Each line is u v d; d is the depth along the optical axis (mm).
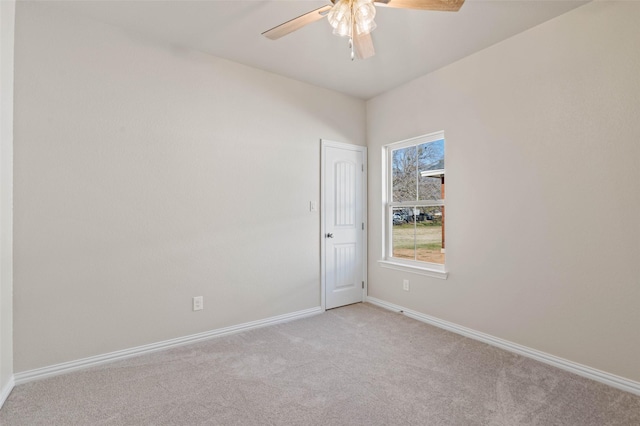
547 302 2369
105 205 2385
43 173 2164
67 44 2250
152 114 2588
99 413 1782
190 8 2230
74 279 2270
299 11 2273
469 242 2883
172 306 2670
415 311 3391
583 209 2191
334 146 3713
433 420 1726
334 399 1920
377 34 2531
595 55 2133
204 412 1796
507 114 2607
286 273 3330
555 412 1789
